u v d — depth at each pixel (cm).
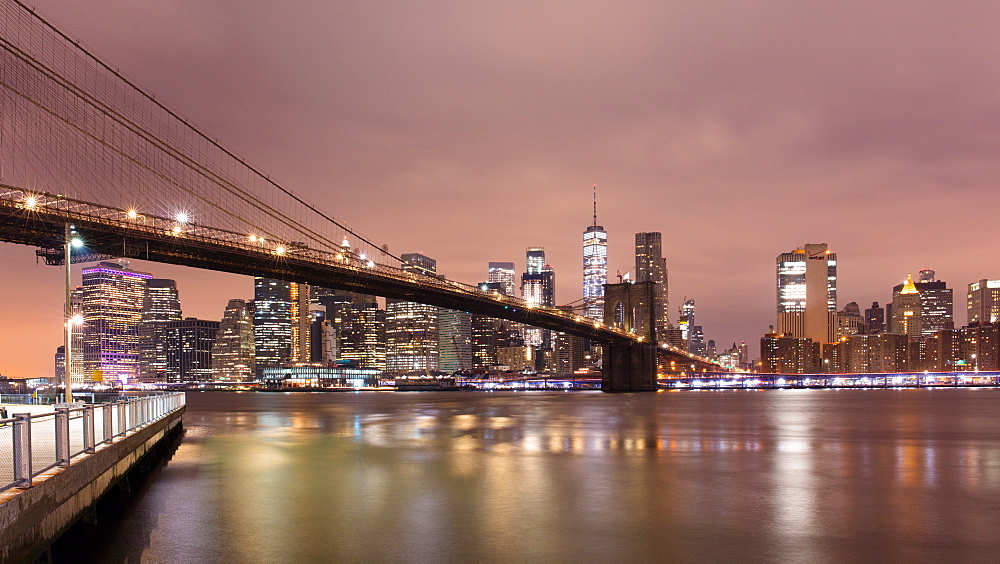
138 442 3159
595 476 3456
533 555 2078
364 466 3834
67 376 3206
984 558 2047
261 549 2136
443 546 2167
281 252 10381
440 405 13638
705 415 9219
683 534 2305
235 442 5222
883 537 2269
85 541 2214
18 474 1585
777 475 3488
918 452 4516
